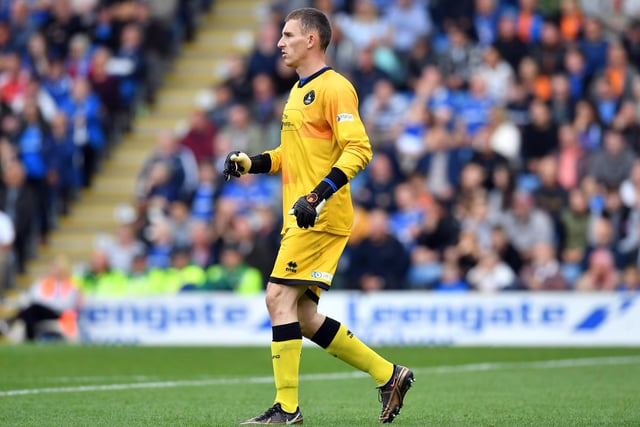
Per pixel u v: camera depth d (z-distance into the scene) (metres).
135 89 72.88
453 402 28.52
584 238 56.00
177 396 30.39
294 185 22.86
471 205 56.78
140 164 71.44
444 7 68.94
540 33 67.00
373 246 55.66
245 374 38.38
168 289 56.50
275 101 66.19
